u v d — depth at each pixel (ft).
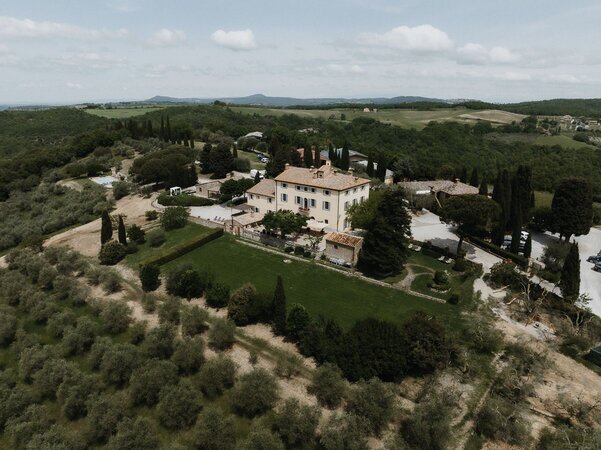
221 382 121.90
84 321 152.97
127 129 572.10
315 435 107.45
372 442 104.88
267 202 272.92
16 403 121.19
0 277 198.90
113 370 128.26
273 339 145.59
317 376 119.34
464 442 104.17
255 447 98.68
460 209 196.54
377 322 128.57
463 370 128.16
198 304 169.27
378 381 114.01
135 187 345.31
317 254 210.38
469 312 158.30
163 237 230.89
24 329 162.40
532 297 167.73
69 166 429.79
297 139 548.72
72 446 107.04
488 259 211.82
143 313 165.68
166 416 111.04
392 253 181.27
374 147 531.91
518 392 119.03
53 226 283.79
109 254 209.05
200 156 406.62
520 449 102.83
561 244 210.59
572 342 139.85
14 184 400.06
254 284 179.11
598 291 181.88
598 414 111.45
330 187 238.27
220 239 234.38
